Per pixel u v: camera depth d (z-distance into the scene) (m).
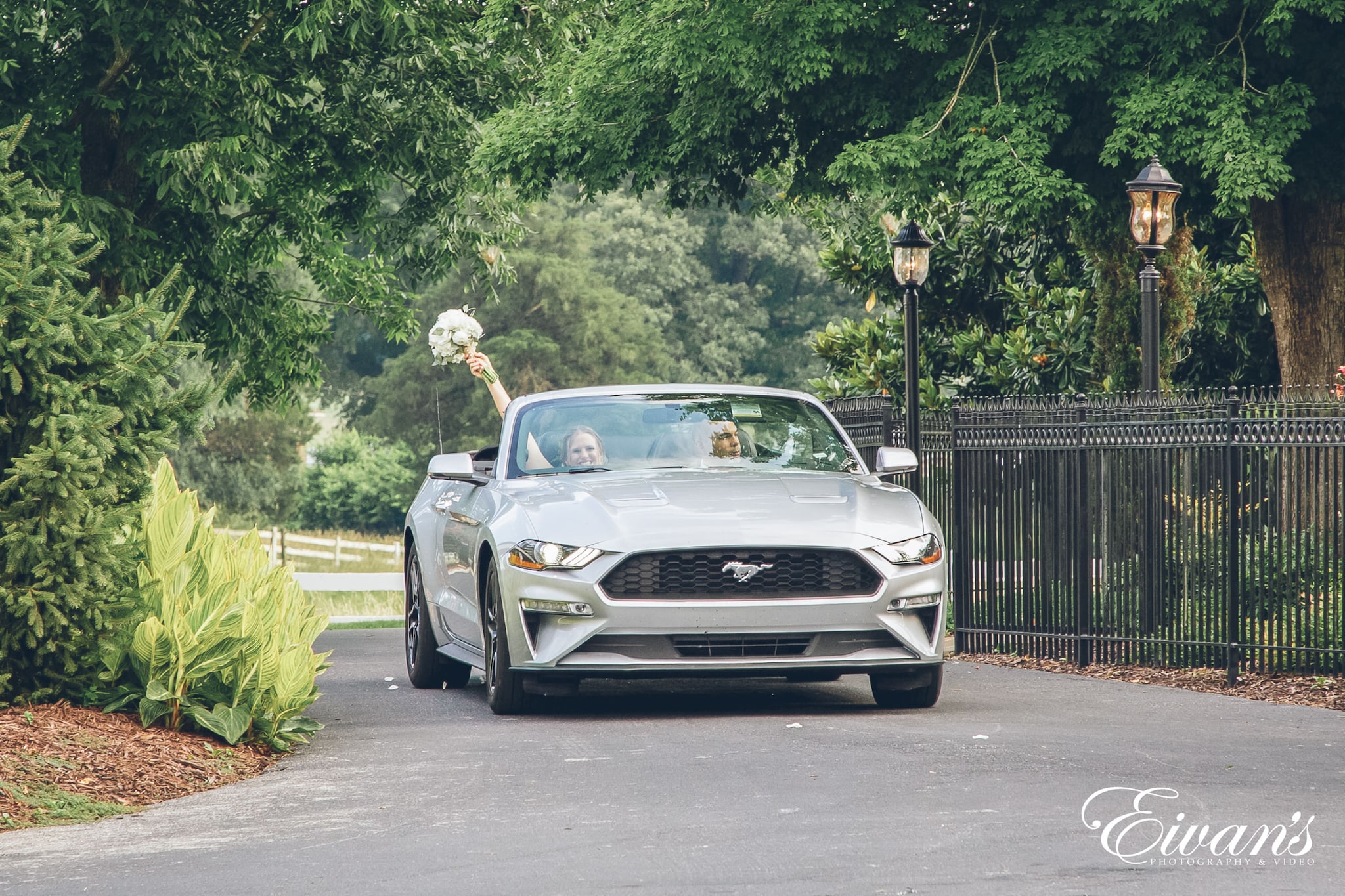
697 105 25.28
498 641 13.22
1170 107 22.17
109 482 11.87
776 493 13.33
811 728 12.34
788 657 12.57
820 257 34.38
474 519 14.39
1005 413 18.55
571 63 27.94
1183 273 27.91
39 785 9.82
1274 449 15.57
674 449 14.55
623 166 26.53
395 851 8.27
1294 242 24.58
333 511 110.94
